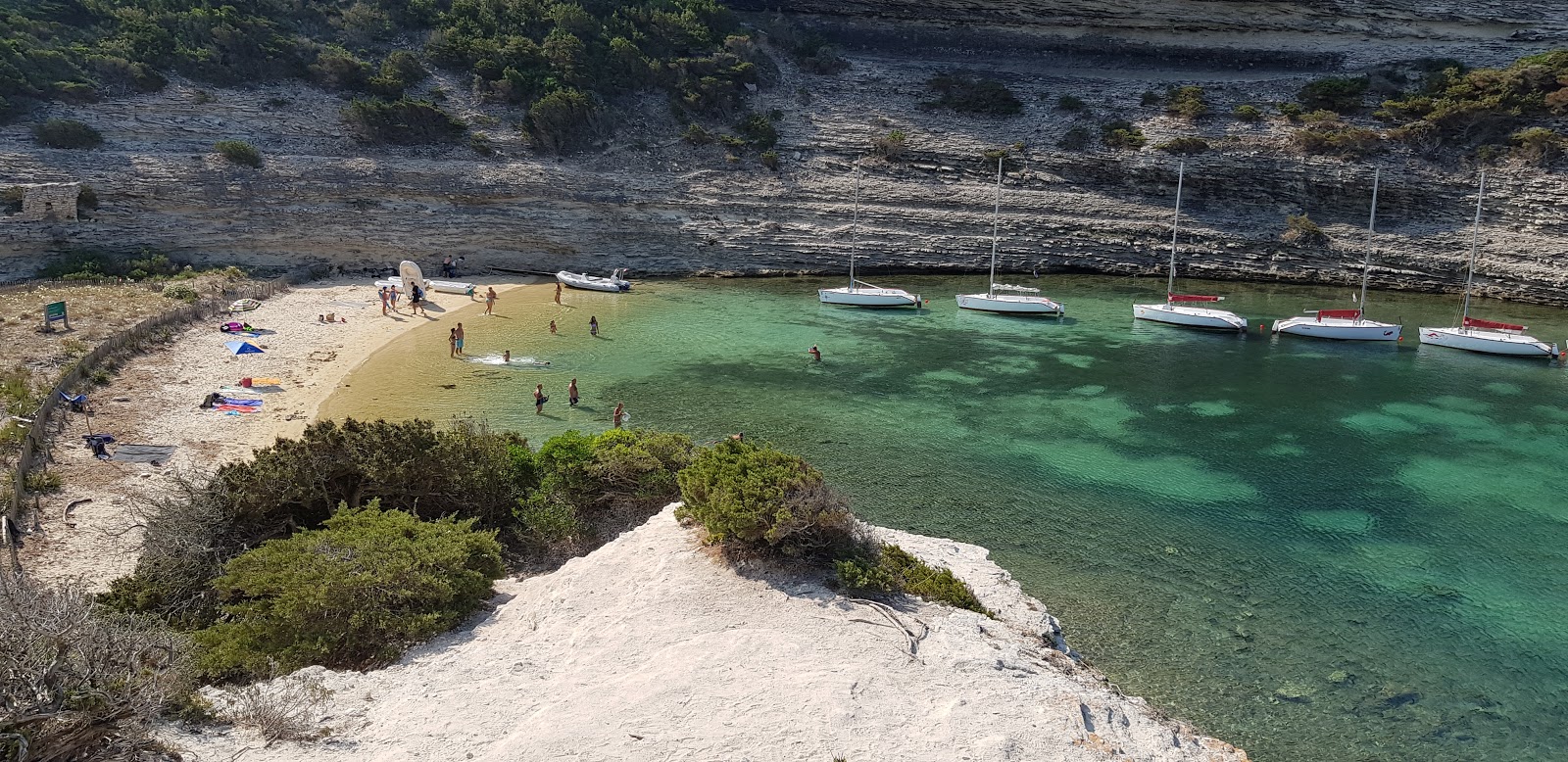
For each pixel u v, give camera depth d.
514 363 48.50
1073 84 89.62
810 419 40.91
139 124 68.25
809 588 21.28
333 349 49.31
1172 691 21.55
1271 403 43.81
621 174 78.38
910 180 81.31
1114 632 23.94
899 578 22.42
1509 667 22.55
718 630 19.38
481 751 15.30
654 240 76.75
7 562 23.67
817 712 16.50
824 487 23.62
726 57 88.25
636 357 50.84
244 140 70.44
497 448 28.59
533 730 15.74
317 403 40.44
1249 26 92.88
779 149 83.06
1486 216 72.25
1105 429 39.97
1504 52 85.81
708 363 49.75
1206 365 50.44
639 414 40.91
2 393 34.28
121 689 14.22
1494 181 72.12
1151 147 79.88
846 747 15.64
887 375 48.00
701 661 18.05
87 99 67.88
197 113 70.94
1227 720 20.55
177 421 36.66
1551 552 28.55
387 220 70.56
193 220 65.12
